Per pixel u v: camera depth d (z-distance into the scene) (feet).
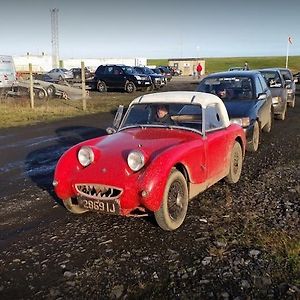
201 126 17.13
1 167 25.23
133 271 12.12
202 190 17.24
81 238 14.56
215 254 13.05
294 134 35.45
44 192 20.03
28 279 11.81
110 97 80.02
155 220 15.58
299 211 16.83
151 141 15.85
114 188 14.01
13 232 15.23
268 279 11.45
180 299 10.63
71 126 43.24
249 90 30.94
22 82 75.61
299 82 120.37
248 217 16.20
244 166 24.57
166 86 111.55
